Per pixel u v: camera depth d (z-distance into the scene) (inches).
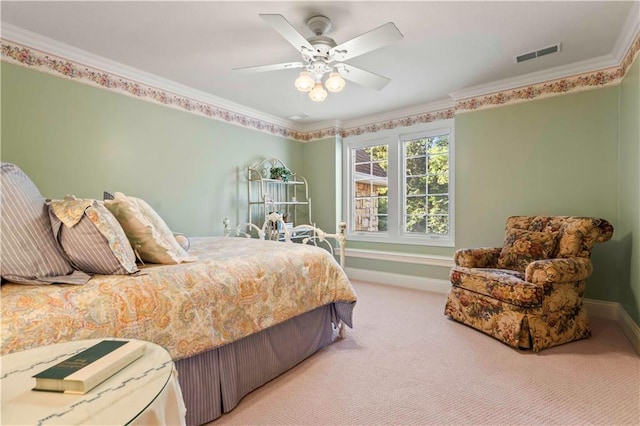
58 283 48.5
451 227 156.4
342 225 111.4
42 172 96.4
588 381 72.4
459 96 142.2
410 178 171.2
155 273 56.8
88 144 106.3
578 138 116.3
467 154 140.9
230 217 154.6
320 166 194.1
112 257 53.3
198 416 58.7
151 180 123.8
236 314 64.9
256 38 95.3
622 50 100.3
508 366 79.7
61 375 29.9
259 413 63.1
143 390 30.5
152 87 124.0
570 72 116.4
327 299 88.6
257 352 71.9
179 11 81.7
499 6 80.1
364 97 148.3
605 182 111.7
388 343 94.1
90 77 106.5
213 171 146.9
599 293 114.3
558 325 90.0
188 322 55.8
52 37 94.2
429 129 161.5
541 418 60.2
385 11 81.8
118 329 47.1
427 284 157.5
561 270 88.1
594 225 96.4
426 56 107.4
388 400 66.5
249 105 158.4
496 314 95.7
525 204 127.3
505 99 131.1
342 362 83.1
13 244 46.0
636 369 77.6
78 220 51.2
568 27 89.9
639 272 88.1
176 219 132.3
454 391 69.3
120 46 99.7
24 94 92.8
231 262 69.4
